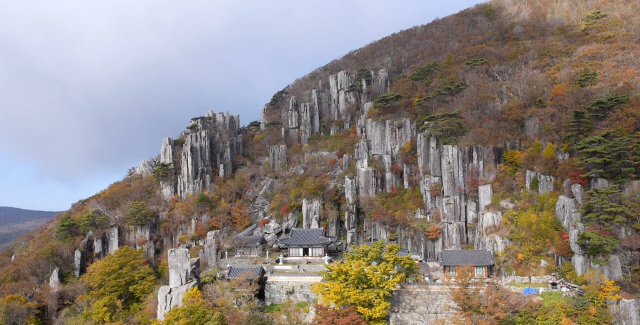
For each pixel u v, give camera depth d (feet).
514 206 250.16
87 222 336.90
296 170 374.22
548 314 179.73
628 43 326.24
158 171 384.06
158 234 341.62
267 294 232.73
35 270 306.76
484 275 225.15
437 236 269.85
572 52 340.39
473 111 307.78
